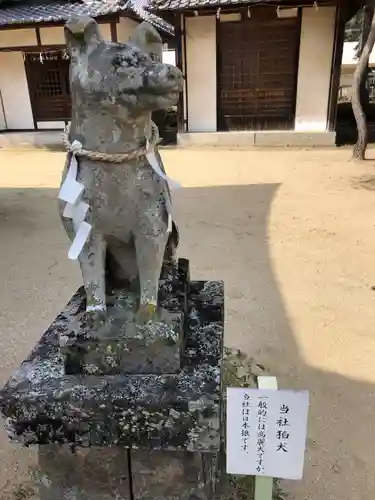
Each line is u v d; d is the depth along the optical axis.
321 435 2.38
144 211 1.47
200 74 10.84
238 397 1.39
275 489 2.06
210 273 4.30
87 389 1.49
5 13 11.70
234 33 10.43
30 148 11.80
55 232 5.64
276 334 3.30
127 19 11.87
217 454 1.87
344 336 3.25
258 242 5.02
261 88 10.75
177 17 10.42
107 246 1.58
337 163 8.77
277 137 10.76
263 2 9.53
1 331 3.49
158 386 1.49
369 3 8.77
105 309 1.57
